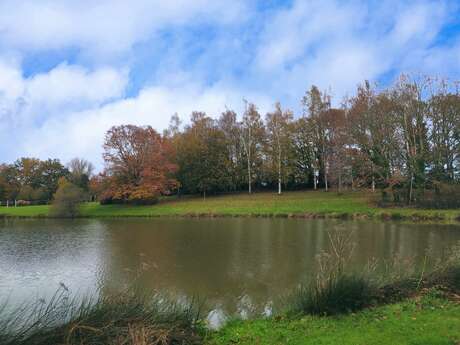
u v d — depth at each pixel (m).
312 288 8.91
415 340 6.20
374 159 37.50
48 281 14.77
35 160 78.50
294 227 28.75
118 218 41.56
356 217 33.47
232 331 7.62
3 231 30.86
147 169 48.34
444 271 9.49
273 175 53.59
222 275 14.57
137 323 6.50
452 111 34.69
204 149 55.56
